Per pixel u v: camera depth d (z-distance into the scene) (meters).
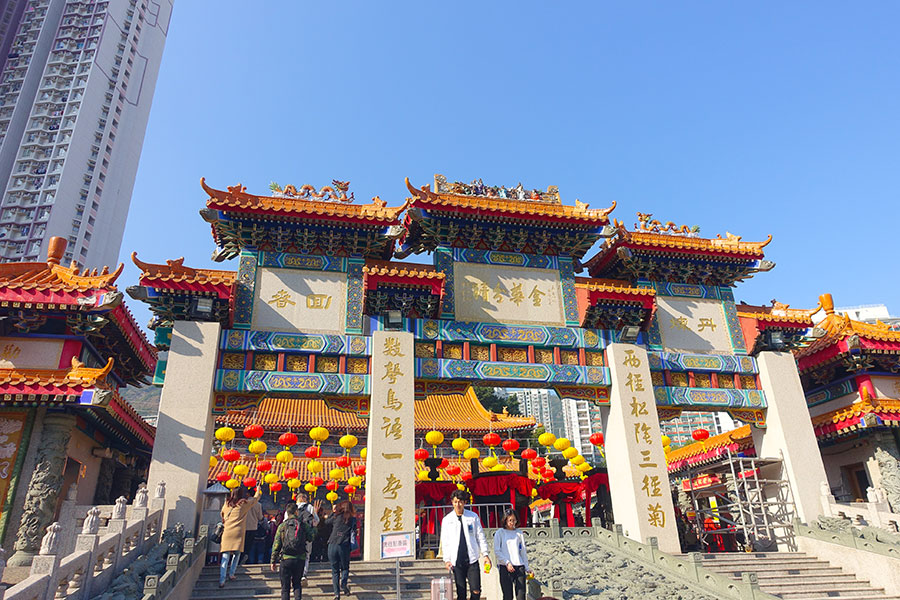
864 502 23.89
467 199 23.88
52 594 10.16
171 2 118.19
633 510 20.47
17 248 84.00
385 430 19.50
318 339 20.91
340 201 23.33
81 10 102.75
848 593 17.48
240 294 21.20
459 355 21.86
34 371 18.23
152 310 20.56
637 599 14.05
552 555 17.41
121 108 101.12
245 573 15.46
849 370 24.92
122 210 97.69
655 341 24.11
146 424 24.61
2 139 91.31
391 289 21.27
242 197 21.92
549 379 22.06
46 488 17.25
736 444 28.27
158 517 16.58
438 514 25.08
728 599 14.24
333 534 13.96
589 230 24.19
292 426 38.19
